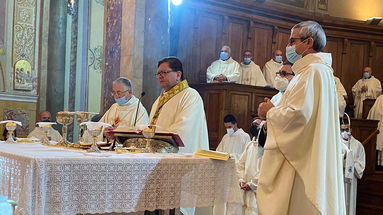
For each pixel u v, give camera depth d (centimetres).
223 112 836
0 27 960
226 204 347
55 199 273
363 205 858
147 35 678
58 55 1033
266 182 315
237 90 848
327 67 317
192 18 1018
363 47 1280
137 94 662
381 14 1313
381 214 828
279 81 427
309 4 1242
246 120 859
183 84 424
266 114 322
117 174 295
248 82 1033
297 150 304
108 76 707
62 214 275
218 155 335
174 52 977
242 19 1105
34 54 998
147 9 679
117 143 381
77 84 1052
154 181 309
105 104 707
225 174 342
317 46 327
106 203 291
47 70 1019
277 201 308
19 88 973
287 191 307
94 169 287
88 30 1063
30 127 980
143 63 672
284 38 1183
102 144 372
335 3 1282
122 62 678
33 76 993
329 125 309
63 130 395
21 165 281
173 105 416
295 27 334
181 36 998
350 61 1268
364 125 925
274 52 1159
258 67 1052
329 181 303
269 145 307
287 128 303
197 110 412
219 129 838
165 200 314
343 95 1136
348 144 746
